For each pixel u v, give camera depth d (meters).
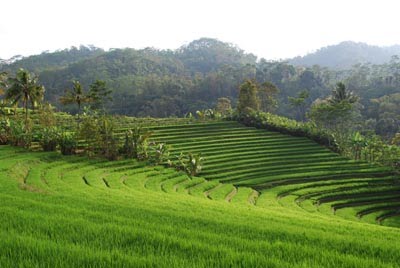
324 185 55.50
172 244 12.36
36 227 14.33
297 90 164.88
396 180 58.75
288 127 81.00
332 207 49.19
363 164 65.69
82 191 34.12
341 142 78.38
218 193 48.22
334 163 65.31
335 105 84.88
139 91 158.38
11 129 59.25
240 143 73.38
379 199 52.31
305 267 10.46
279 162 64.50
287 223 22.62
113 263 10.16
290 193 52.28
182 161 59.19
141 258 10.60
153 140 71.44
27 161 48.34
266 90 112.62
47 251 10.95
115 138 60.12
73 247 11.48
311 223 23.62
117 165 55.97
